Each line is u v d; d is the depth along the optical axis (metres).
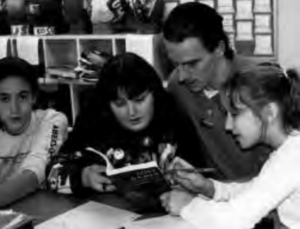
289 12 2.36
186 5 1.42
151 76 1.51
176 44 1.39
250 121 1.18
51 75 2.67
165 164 1.48
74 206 1.42
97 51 2.55
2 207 1.43
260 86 1.16
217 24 1.41
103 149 1.58
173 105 1.58
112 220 1.30
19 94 1.67
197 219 1.24
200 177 1.37
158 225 1.25
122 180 1.39
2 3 2.72
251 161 1.50
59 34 2.64
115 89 1.47
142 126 1.53
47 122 1.77
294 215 1.15
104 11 2.39
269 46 2.41
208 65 1.42
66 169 1.57
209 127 1.55
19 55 2.66
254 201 1.15
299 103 1.16
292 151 1.14
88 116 1.63
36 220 1.33
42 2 2.64
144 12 2.31
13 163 1.72
